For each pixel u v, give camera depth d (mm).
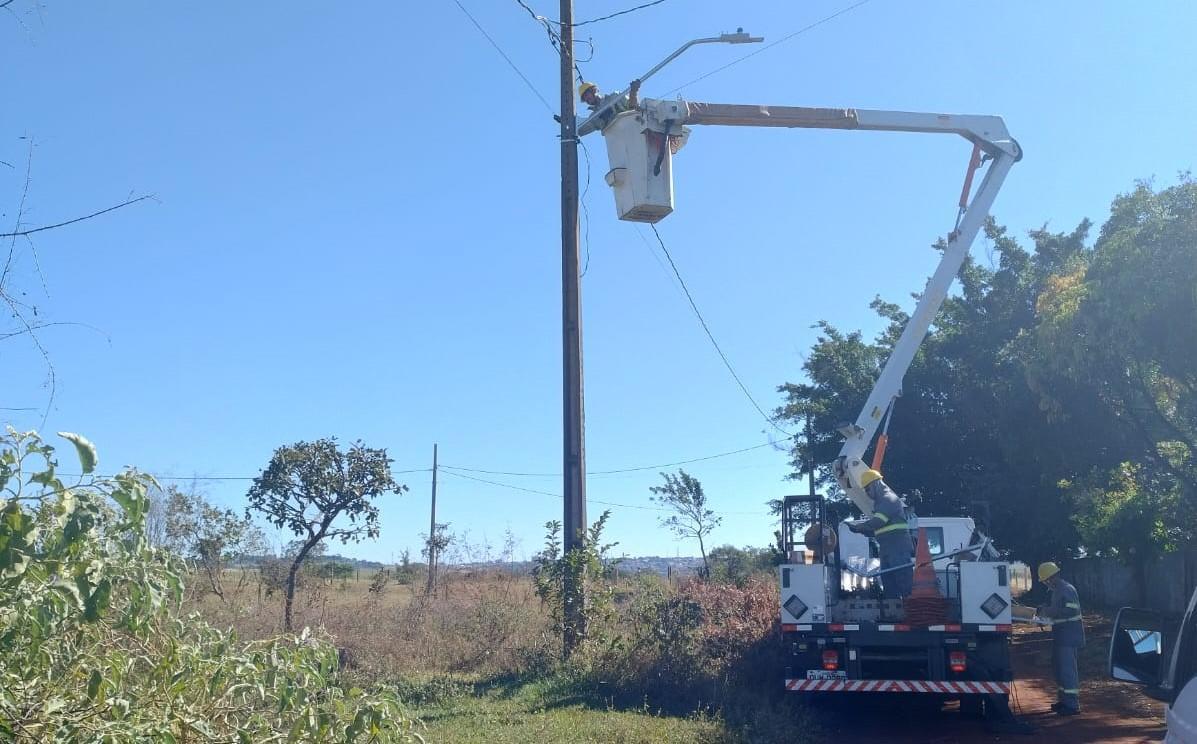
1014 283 24531
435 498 37281
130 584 4098
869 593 12711
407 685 11797
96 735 3918
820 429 27062
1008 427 19281
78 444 3879
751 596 13555
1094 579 28875
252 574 16625
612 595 13961
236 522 16078
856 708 12336
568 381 13938
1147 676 5105
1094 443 14500
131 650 4684
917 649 11148
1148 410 13945
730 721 9984
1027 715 12047
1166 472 14625
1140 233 12383
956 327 25344
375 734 4926
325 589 17484
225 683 4684
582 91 11359
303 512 15789
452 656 14109
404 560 24203
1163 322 11953
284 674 4754
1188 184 12031
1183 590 21047
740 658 12102
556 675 12508
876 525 12062
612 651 12406
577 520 13773
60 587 3740
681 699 11219
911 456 24859
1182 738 4250
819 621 11086
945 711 12344
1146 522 18172
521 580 19000
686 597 13148
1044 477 17375
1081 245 24328
